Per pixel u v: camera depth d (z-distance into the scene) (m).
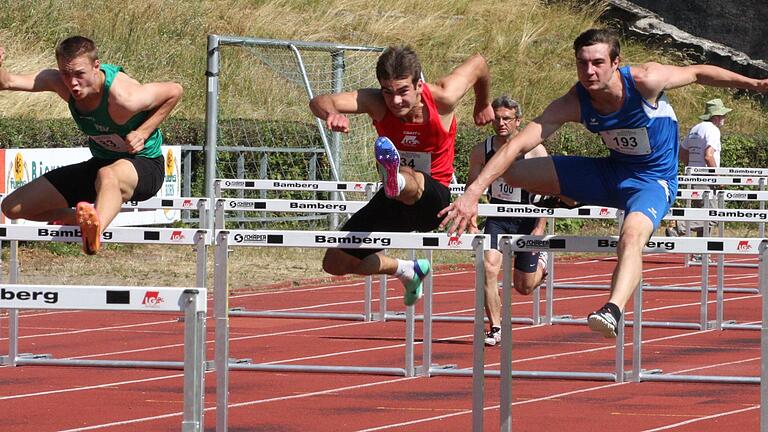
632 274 11.74
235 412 15.29
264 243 13.51
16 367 18.38
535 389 17.09
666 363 19.41
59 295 8.48
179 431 14.16
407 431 14.22
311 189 24.22
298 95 44.81
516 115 18.83
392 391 16.73
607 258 37.47
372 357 19.64
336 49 36.91
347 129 12.58
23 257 29.66
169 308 8.46
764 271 11.92
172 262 30.78
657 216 12.78
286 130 37.84
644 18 60.47
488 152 19.06
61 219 15.35
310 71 43.53
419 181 13.32
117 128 14.25
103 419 14.82
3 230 14.68
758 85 13.08
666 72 12.98
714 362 19.55
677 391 17.00
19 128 30.78
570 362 19.44
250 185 24.39
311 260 33.00
